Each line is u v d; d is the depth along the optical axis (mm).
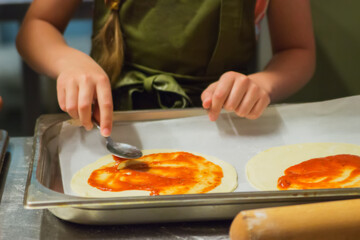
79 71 843
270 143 886
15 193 683
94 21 1110
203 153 857
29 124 1784
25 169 767
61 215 584
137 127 896
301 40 1140
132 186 734
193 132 903
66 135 841
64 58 941
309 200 582
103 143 857
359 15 1340
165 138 891
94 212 566
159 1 1025
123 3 1047
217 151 865
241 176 785
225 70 1081
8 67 1955
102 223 584
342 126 919
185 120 911
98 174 773
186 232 579
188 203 562
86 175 770
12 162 794
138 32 1048
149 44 1046
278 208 447
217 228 587
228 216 590
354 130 912
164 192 714
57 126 834
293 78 1045
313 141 891
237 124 917
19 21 1609
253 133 910
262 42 1537
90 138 854
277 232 417
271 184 752
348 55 1398
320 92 1488
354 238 427
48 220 607
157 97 1019
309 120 930
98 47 1070
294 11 1128
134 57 1074
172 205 561
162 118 911
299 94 1515
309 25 1151
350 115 929
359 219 431
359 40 1358
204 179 760
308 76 1092
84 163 813
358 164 802
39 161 679
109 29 1049
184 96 973
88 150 842
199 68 1065
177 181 752
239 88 855
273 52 1215
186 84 1072
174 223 598
